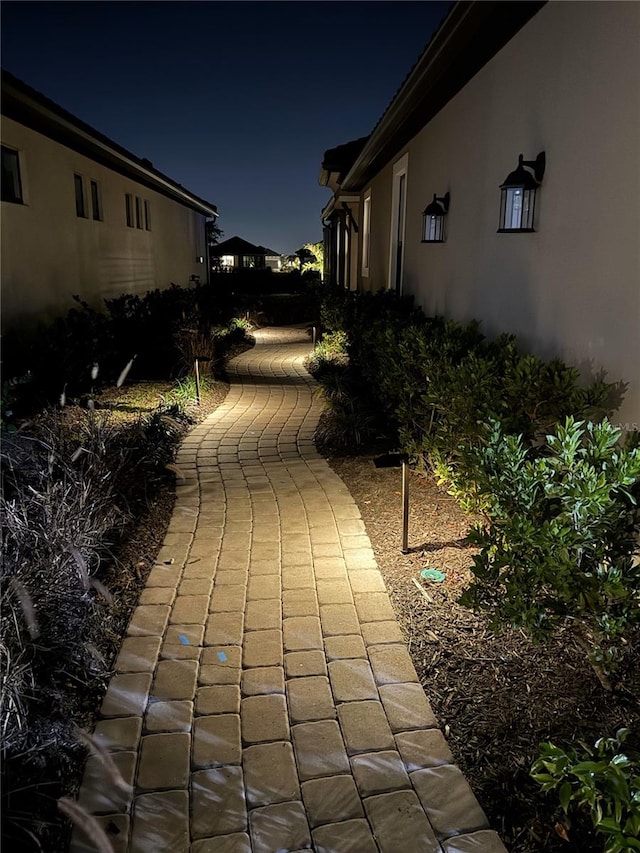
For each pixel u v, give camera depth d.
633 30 3.20
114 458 4.76
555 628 2.64
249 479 5.61
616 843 1.64
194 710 2.63
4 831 1.99
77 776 2.29
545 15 4.30
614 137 3.41
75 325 9.12
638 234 3.20
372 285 12.63
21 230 8.56
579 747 2.34
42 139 9.15
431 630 3.16
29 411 7.38
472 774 2.28
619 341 3.40
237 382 10.63
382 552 4.05
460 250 6.42
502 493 2.65
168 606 3.44
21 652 2.43
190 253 21.22
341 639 3.11
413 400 5.35
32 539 3.22
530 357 3.80
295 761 2.35
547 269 4.32
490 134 5.48
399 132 8.64
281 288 29.25
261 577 3.76
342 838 2.04
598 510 2.33
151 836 2.06
